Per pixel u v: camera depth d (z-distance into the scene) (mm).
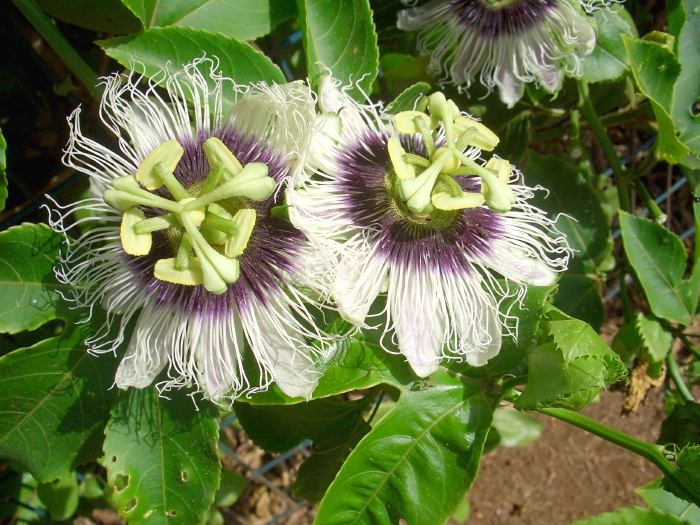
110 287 170
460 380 195
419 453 188
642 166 272
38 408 184
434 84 258
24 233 173
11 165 238
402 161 184
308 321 171
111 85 175
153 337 168
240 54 192
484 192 182
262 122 175
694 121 256
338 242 180
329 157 185
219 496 369
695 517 244
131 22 197
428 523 186
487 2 230
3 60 224
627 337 257
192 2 203
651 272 254
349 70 204
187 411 186
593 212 265
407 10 240
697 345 439
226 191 159
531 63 234
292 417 246
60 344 182
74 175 223
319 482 261
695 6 251
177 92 189
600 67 250
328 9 201
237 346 172
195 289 171
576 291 268
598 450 463
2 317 173
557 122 318
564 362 171
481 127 191
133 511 180
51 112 233
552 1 226
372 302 184
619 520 218
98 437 190
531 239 198
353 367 183
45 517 332
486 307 189
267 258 175
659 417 462
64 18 198
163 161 162
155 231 174
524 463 462
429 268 187
